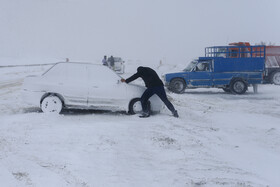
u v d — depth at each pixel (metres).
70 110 11.06
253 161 6.39
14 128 7.74
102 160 5.84
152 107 10.72
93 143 6.82
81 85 10.20
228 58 18.11
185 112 11.58
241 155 6.77
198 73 18.00
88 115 10.24
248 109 12.88
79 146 6.57
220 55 22.06
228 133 8.71
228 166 5.97
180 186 4.83
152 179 5.08
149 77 10.15
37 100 9.98
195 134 8.27
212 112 11.98
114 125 8.60
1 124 8.17
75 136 7.26
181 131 8.45
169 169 5.62
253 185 5.02
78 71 10.38
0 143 6.39
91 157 5.95
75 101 10.20
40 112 10.25
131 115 10.41
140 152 6.52
